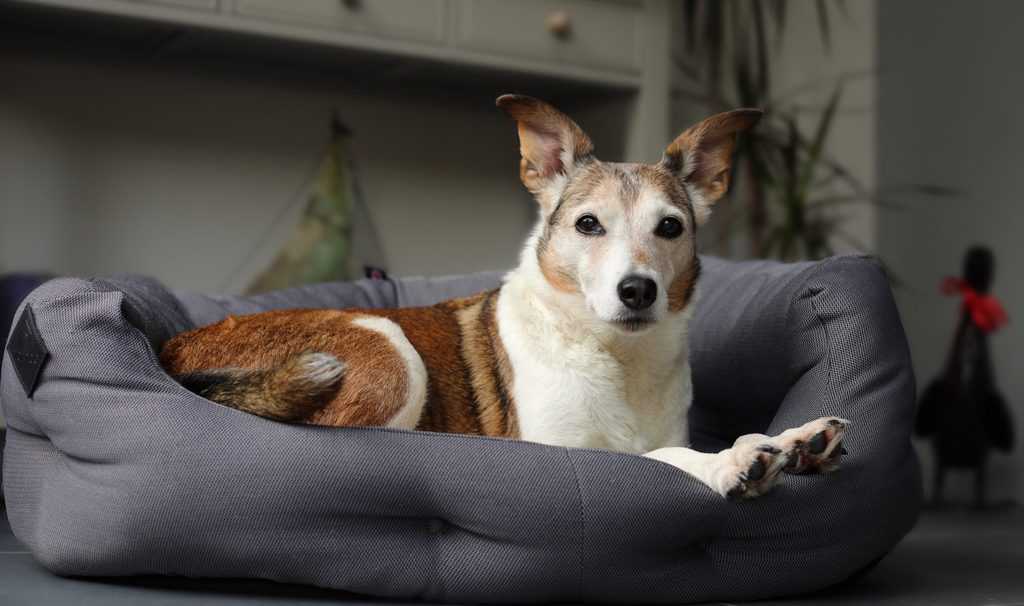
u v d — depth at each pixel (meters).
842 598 2.11
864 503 2.05
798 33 5.56
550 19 3.97
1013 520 3.78
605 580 1.87
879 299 2.34
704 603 1.96
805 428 1.95
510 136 4.64
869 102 5.30
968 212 4.98
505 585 1.85
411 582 1.86
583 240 2.13
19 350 2.07
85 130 3.75
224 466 1.83
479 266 4.58
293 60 3.91
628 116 4.28
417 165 4.42
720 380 2.77
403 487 1.83
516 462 1.85
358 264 4.27
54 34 3.58
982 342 4.66
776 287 2.61
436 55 3.76
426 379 2.15
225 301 2.91
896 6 5.22
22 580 2.01
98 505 1.90
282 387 1.86
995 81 4.86
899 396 2.22
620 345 2.15
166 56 3.87
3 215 3.62
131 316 2.09
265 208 4.11
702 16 5.19
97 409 1.93
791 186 4.95
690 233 2.22
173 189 3.93
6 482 2.21
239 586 1.98
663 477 1.88
